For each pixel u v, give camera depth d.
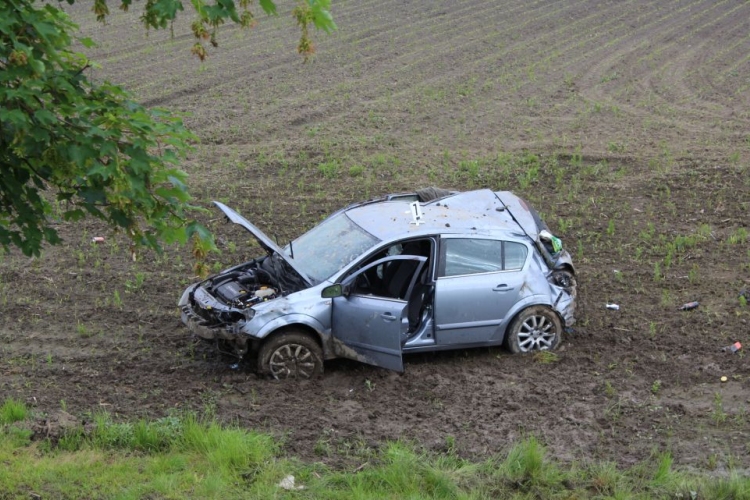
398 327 9.12
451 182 17.75
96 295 11.88
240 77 27.28
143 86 25.78
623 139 21.06
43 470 7.22
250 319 9.13
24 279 12.37
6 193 6.18
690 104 24.64
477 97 25.41
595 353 10.20
